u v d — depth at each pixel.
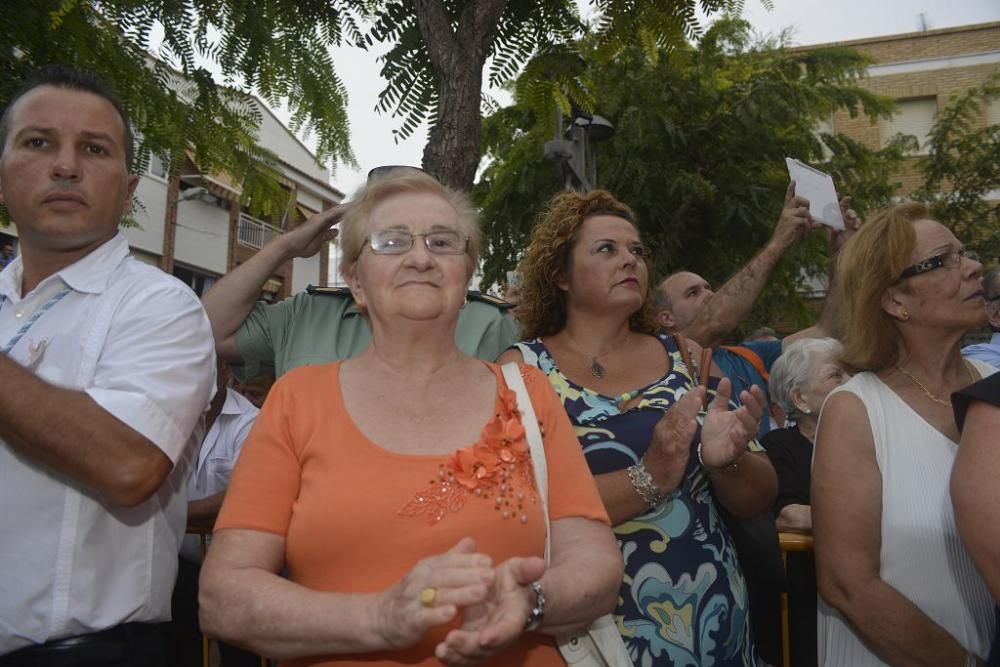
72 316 1.77
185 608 2.80
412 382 1.65
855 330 2.23
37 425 1.52
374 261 1.68
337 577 1.45
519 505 1.52
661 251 7.93
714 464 1.96
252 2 2.85
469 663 1.25
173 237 15.65
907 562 1.94
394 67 2.87
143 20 2.80
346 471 1.50
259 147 3.46
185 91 3.09
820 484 2.06
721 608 2.11
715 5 2.56
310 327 2.48
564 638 1.60
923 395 2.11
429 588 1.21
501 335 2.66
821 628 2.16
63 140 1.77
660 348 2.51
